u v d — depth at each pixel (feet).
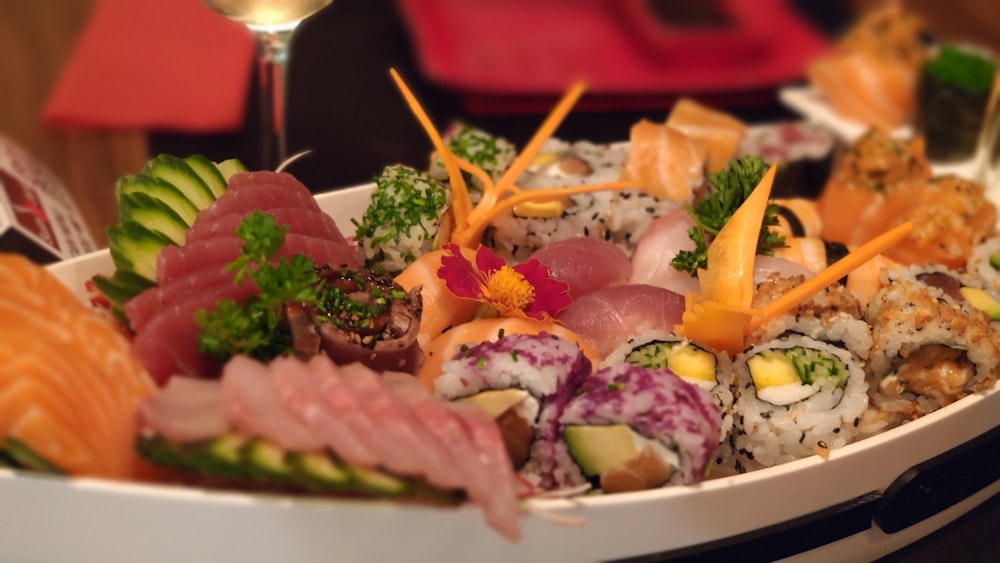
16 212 2.25
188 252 1.96
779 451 2.02
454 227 2.24
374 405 1.79
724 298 2.05
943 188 2.39
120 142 2.84
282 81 2.45
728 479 1.89
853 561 2.02
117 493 1.78
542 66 3.33
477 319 2.14
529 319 2.07
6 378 1.76
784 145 2.74
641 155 2.39
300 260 1.91
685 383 1.92
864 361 2.08
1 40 3.20
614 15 3.63
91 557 1.83
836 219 2.44
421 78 3.26
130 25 3.24
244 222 1.91
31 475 1.79
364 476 1.76
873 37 3.12
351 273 2.00
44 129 2.86
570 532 1.85
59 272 2.05
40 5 3.42
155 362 1.90
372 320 1.96
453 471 1.77
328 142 2.95
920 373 2.07
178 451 1.75
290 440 1.75
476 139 2.35
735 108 3.28
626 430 1.89
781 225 2.31
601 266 2.19
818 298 2.07
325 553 1.82
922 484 2.01
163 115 2.93
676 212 2.27
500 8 3.65
